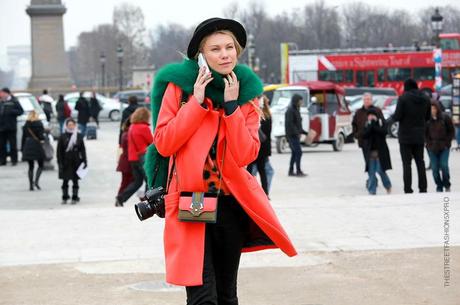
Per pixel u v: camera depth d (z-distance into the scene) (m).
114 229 14.24
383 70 75.06
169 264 6.53
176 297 9.84
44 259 11.95
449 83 73.44
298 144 27.45
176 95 6.65
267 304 9.33
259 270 11.02
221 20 6.57
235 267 6.80
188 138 6.50
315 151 39.38
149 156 6.84
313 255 11.79
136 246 12.73
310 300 9.44
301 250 12.12
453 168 28.97
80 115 49.69
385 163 21.47
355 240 12.73
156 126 6.63
